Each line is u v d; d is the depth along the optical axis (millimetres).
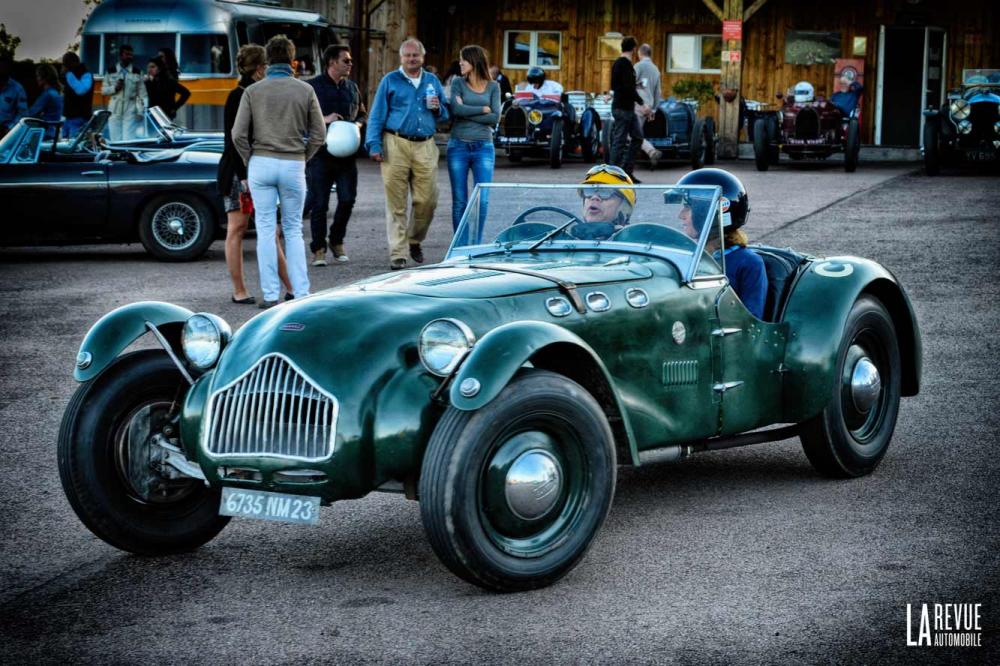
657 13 26922
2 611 4066
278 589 4227
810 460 5461
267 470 4090
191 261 12203
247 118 8922
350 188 11203
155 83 17578
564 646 3662
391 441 4008
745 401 5102
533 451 4039
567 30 27391
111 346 4582
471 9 27781
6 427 6531
